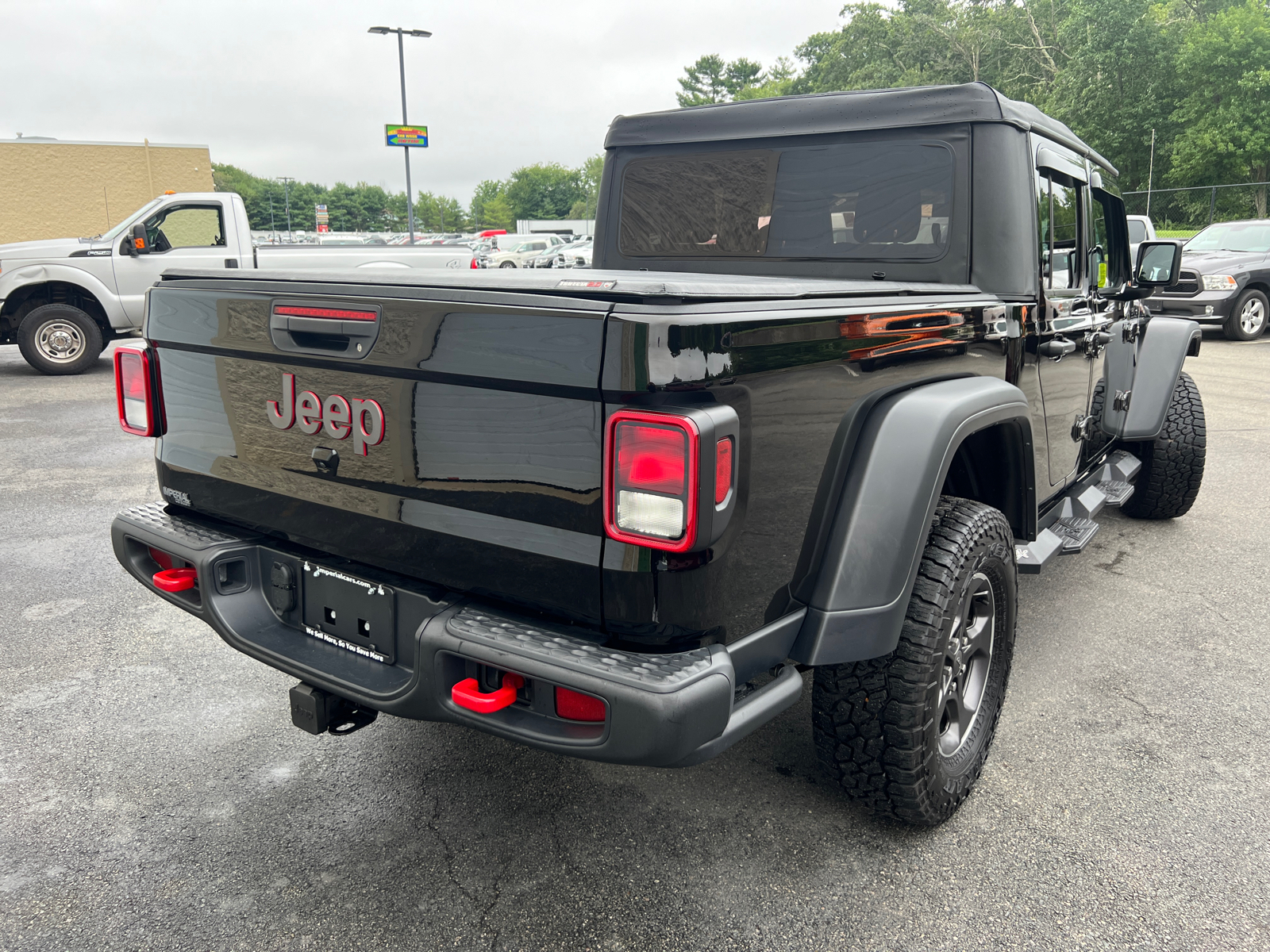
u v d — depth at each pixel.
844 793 2.29
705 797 2.49
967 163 2.76
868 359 2.02
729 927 1.99
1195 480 4.85
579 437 1.57
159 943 1.93
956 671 2.31
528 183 149.88
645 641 1.62
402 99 30.38
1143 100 37.78
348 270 2.08
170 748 2.74
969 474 2.69
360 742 2.79
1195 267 13.38
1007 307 2.65
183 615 3.80
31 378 10.27
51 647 3.46
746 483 1.66
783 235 3.16
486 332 1.64
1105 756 2.72
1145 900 2.08
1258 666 3.34
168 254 10.44
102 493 5.66
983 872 2.18
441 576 1.83
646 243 3.51
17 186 34.56
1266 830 2.36
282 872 2.17
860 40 65.38
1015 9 56.41
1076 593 4.07
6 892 2.09
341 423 1.93
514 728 1.67
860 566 1.96
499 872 2.17
